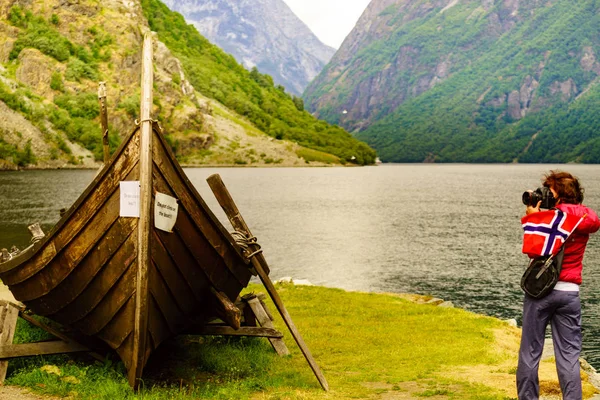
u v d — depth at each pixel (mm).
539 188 6816
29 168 178125
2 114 185375
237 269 9281
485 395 8031
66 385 8031
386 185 136375
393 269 36125
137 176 7801
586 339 20953
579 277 6562
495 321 15266
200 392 8156
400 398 8062
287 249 43469
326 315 14602
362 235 51469
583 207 6617
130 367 8102
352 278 33406
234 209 9461
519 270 35969
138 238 7750
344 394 8266
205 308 9227
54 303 8875
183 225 8281
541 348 6699
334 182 145750
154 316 8211
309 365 9594
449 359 10805
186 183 8250
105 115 9375
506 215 70375
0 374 8359
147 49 7930
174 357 9898
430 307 16391
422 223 61375
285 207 78500
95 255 8148
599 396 8289
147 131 7738
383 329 13344
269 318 10422
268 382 8750
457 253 42281
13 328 8883
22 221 54125
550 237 6512
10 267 9133
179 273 8406
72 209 8109
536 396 6711
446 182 154000
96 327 8555
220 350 10148
